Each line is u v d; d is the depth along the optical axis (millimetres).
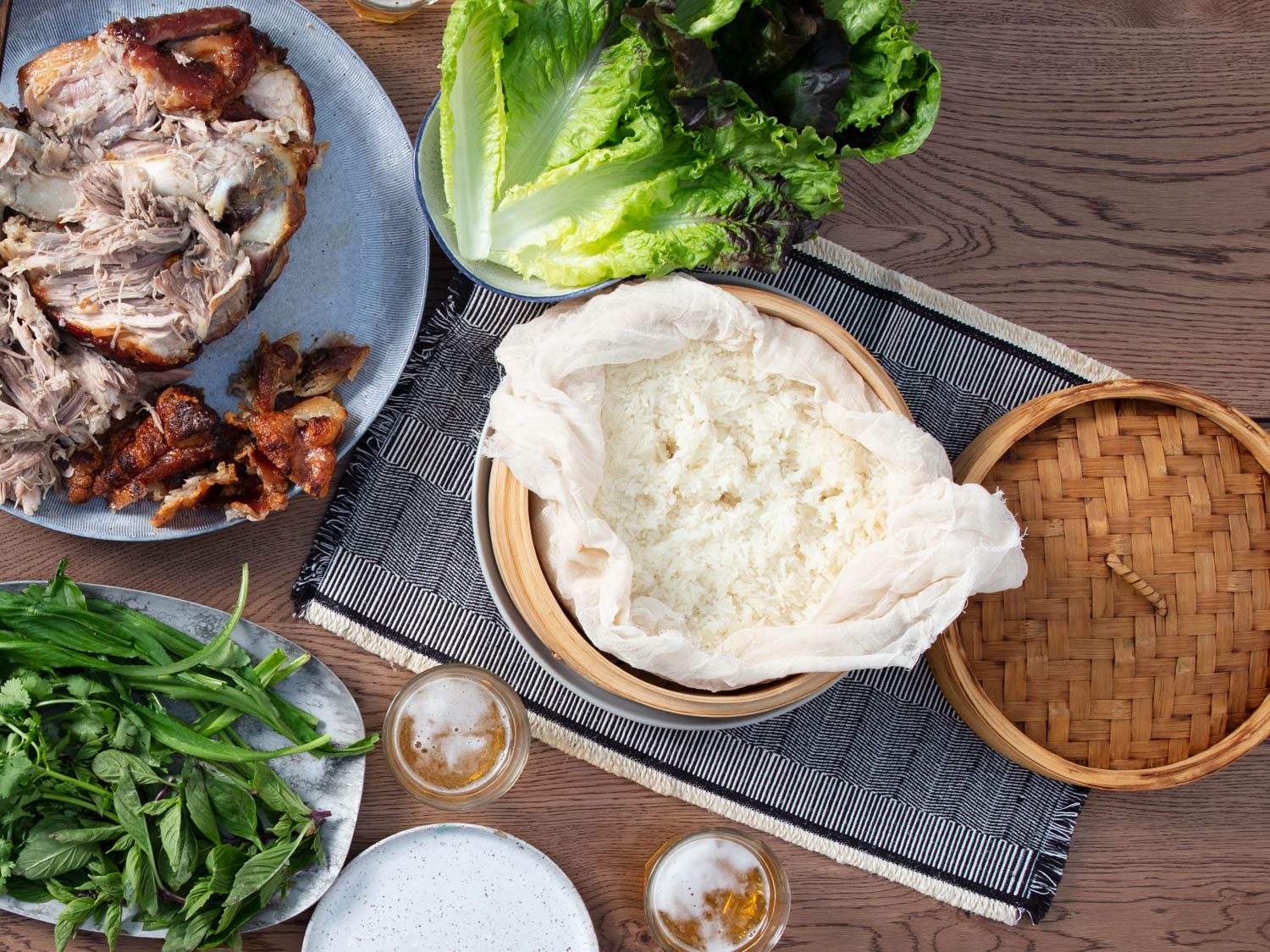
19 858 946
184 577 1032
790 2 940
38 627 967
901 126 979
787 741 1062
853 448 994
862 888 1074
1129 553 997
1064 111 1086
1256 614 1004
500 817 1053
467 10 911
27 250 947
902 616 958
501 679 1033
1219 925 1095
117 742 965
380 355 1029
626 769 1050
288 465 995
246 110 984
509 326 1045
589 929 1038
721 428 1001
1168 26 1091
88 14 997
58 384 958
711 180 976
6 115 949
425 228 1027
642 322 963
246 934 1032
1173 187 1097
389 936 1031
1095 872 1090
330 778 1026
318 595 1029
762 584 995
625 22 932
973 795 1072
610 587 941
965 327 1073
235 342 1020
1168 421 1007
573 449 941
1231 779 1101
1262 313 1104
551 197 970
